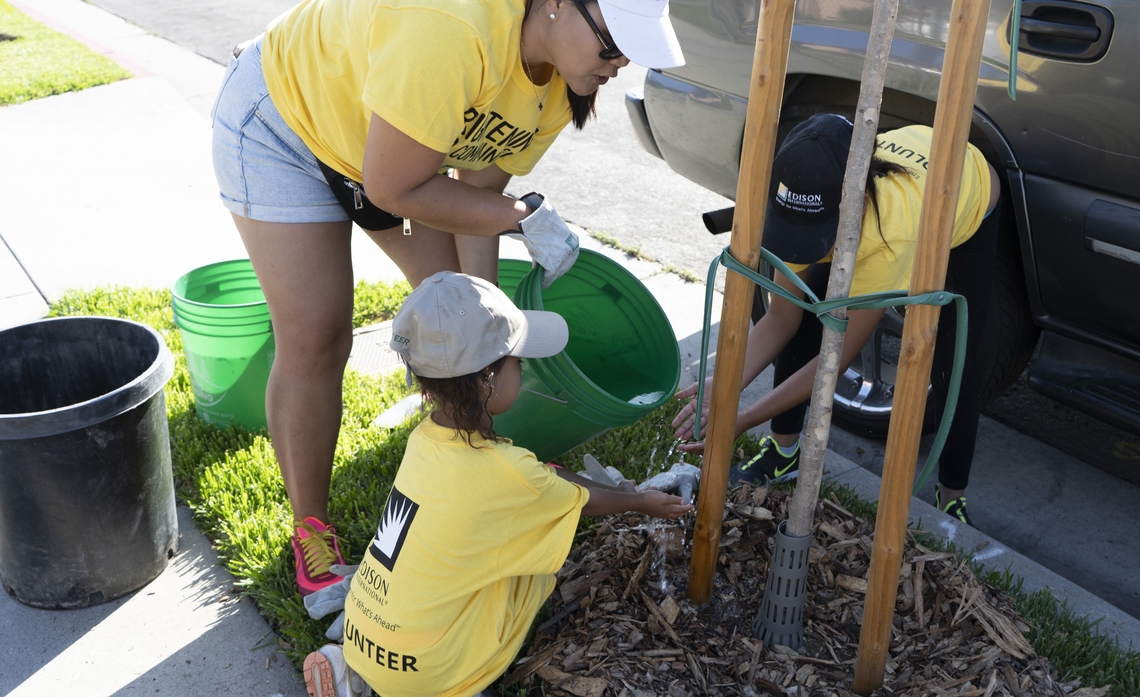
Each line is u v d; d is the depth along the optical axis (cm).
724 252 191
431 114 172
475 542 188
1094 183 243
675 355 238
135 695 217
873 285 207
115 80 801
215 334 285
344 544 257
